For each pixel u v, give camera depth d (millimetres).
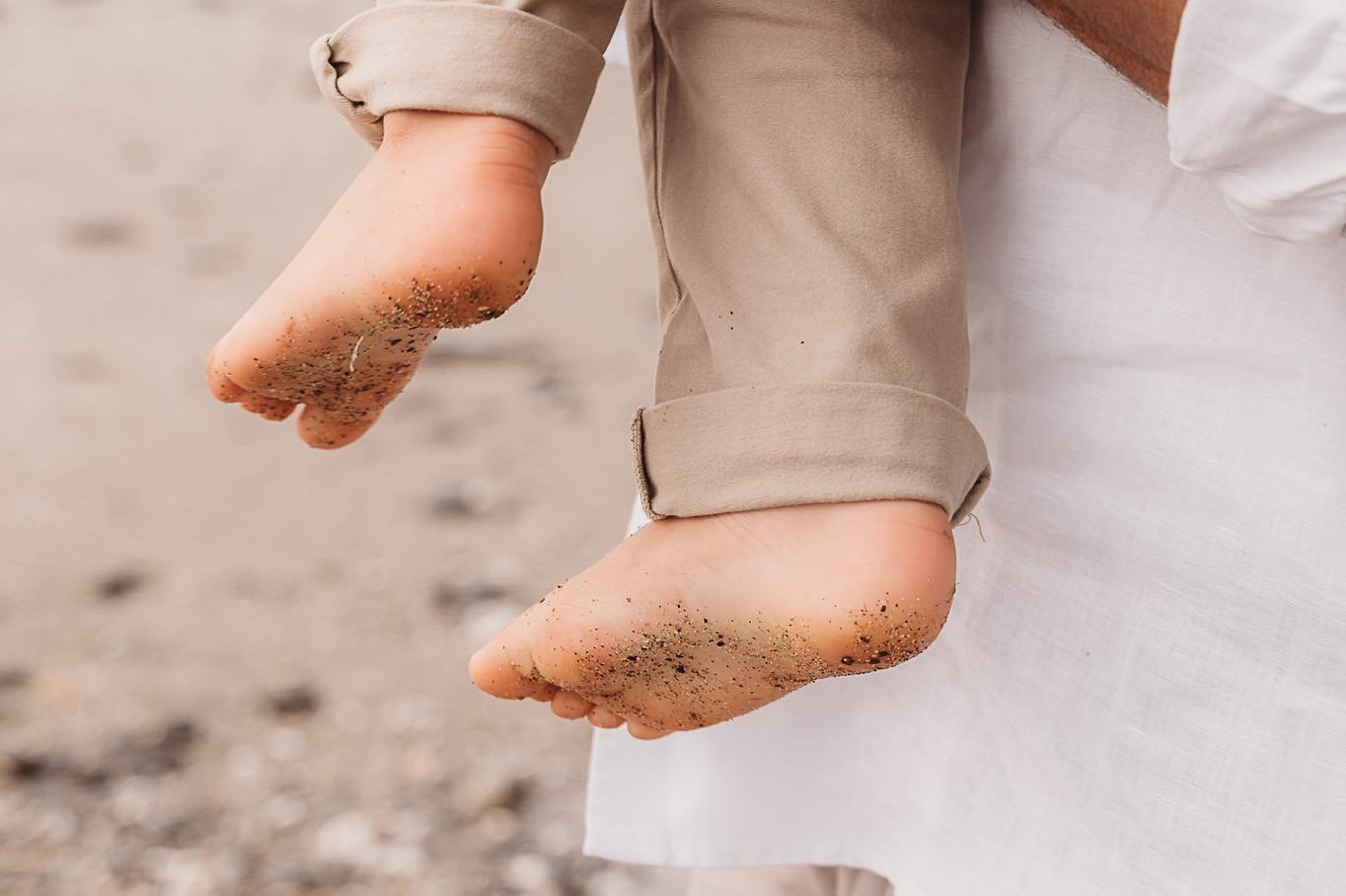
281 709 1764
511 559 2061
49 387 2506
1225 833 776
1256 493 768
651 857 904
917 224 746
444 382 2561
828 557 727
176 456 2303
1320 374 756
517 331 2750
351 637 1894
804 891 943
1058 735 800
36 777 1643
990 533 815
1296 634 769
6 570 2008
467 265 729
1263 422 766
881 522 724
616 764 911
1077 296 786
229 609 1941
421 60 740
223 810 1608
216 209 3268
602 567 771
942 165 756
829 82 752
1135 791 788
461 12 741
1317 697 768
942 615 727
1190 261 769
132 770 1656
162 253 3045
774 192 749
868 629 721
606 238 3191
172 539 2090
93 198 3311
